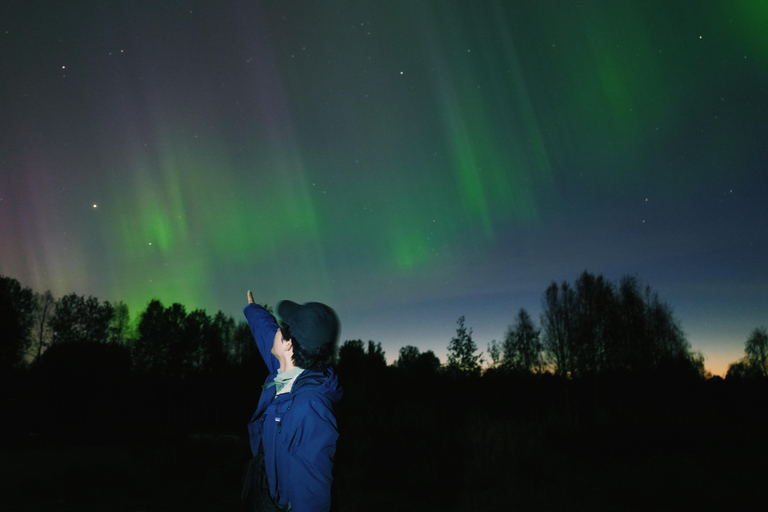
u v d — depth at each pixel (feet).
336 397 6.95
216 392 108.27
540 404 73.77
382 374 43.29
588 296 97.35
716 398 70.03
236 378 107.45
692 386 77.36
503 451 40.27
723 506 30.32
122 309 180.75
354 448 34.22
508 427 44.39
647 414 62.59
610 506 31.27
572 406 74.38
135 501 31.53
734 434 50.60
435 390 50.47
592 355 91.66
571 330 96.43
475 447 39.60
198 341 139.03
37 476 40.11
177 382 111.96
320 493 6.25
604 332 92.12
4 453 62.08
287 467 6.35
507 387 72.90
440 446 36.52
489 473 36.73
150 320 145.48
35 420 82.38
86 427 84.07
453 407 49.49
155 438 83.76
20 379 92.63
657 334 91.71
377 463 33.88
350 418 35.47
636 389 81.71
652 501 31.68
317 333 7.00
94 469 39.19
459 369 58.03
